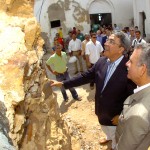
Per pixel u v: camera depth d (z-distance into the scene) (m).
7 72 2.28
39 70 2.70
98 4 19.05
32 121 2.59
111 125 4.08
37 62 2.63
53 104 3.06
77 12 18.72
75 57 10.69
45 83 2.90
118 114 3.91
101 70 3.95
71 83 4.00
